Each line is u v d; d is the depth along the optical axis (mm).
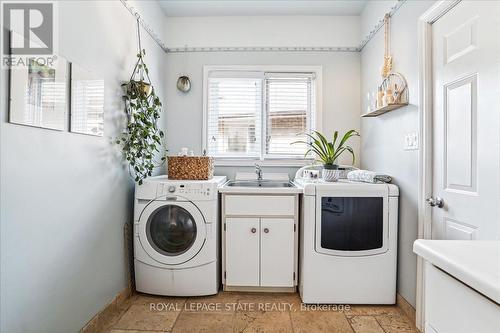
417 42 1825
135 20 2268
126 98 2076
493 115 1281
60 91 1402
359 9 2861
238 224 2225
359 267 2072
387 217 2055
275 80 3029
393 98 2000
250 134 3049
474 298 580
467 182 1449
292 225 2211
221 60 3008
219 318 1916
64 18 1429
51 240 1372
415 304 1853
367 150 2742
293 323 1870
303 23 2977
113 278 1956
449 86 1588
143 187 2133
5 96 1117
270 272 2223
